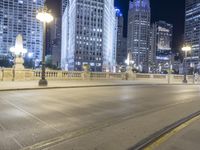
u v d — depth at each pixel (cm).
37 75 2958
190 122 923
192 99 1666
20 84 2234
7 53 16838
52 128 780
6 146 604
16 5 17100
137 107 1241
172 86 3070
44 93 1720
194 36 19262
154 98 1647
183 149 612
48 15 2295
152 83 3309
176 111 1146
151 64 19775
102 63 18525
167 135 734
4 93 1666
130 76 4156
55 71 3172
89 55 18175
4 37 16788
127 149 593
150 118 971
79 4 17850
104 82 3050
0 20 16600
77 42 17850
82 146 610
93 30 18288
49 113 1012
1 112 1008
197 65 15562
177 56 17712
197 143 662
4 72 2661
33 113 1002
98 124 850
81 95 1662
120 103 1356
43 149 586
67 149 587
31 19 17662
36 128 775
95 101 1399
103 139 670
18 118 905
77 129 775
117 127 809
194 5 19662
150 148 612
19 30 17225
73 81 3028
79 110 1102
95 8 18312
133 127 813
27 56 12681
